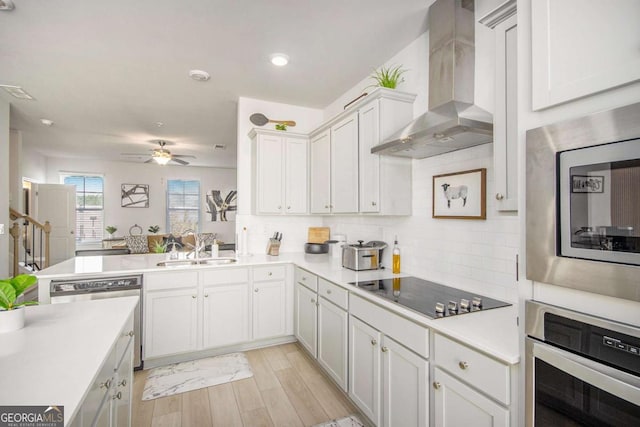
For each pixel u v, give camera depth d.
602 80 0.85
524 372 1.06
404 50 2.53
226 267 3.00
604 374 0.83
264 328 3.15
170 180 8.82
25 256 5.59
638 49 0.79
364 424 2.04
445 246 2.18
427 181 2.35
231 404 2.26
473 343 1.23
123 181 8.38
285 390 2.44
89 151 6.88
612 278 0.82
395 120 2.37
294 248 3.89
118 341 1.34
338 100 3.58
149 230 8.54
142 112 4.13
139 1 1.94
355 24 2.22
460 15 1.92
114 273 2.63
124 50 2.53
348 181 2.78
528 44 1.08
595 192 0.85
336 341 2.34
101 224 8.18
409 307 1.64
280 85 3.23
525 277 1.06
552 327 0.97
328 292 2.46
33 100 3.67
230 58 2.67
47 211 6.79
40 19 2.11
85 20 2.12
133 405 2.24
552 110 1.00
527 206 1.04
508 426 1.11
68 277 2.51
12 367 0.97
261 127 3.63
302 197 3.61
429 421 1.49
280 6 2.01
